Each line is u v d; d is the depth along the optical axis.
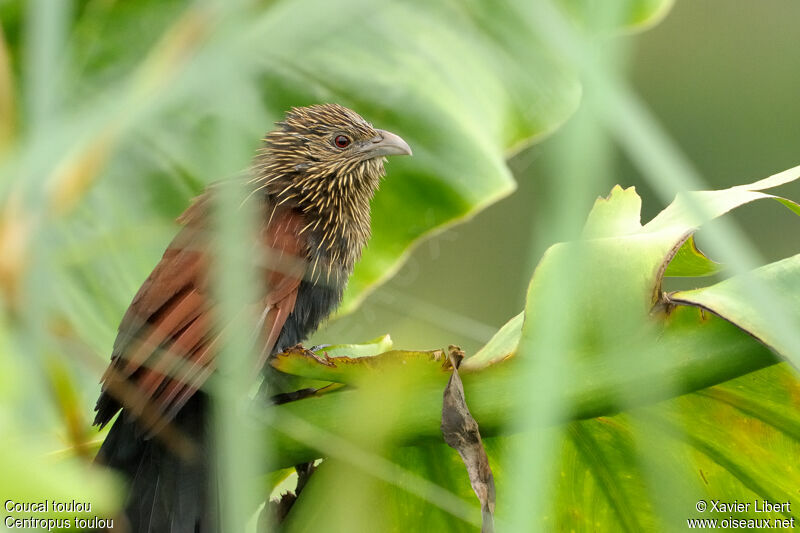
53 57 3.14
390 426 5.77
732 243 3.30
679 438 5.78
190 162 5.96
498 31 6.00
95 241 5.91
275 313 5.88
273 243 5.93
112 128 3.10
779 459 5.80
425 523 5.82
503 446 5.80
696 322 5.76
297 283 5.89
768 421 5.79
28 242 3.07
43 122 3.12
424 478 5.82
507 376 5.76
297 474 5.80
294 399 5.78
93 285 5.92
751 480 5.80
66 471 2.91
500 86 6.00
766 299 3.37
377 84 6.00
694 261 5.79
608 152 2.97
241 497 3.16
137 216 5.95
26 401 3.03
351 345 5.86
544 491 3.28
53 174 3.15
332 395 5.77
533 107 5.99
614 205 5.78
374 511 5.81
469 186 5.99
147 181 5.95
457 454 5.81
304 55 6.00
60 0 3.18
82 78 5.95
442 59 6.00
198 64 3.06
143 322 5.84
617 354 5.76
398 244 6.00
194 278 5.83
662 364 5.76
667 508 4.32
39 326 3.05
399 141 5.98
